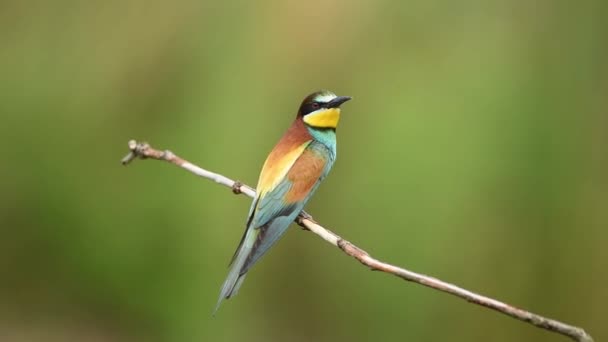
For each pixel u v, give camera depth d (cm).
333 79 1437
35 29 1555
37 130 1509
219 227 1373
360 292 1368
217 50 1472
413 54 1444
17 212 1507
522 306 1322
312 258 1401
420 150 1355
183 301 1392
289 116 1417
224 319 1388
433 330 1334
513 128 1369
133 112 1486
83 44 1538
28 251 1514
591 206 1345
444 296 1329
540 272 1327
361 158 1379
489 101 1384
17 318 1520
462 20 1470
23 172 1504
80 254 1469
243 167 1384
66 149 1502
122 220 1443
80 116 1506
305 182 844
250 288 1413
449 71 1424
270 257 1420
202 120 1427
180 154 1417
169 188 1412
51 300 1523
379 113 1400
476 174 1337
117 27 1528
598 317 1324
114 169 1475
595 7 1445
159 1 1523
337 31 1458
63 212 1480
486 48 1438
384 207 1343
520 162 1347
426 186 1337
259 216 809
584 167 1371
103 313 1482
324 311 1392
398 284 1342
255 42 1462
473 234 1322
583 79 1422
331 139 895
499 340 1309
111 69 1512
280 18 1464
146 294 1411
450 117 1371
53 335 1485
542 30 1459
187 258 1391
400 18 1469
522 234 1330
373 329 1361
